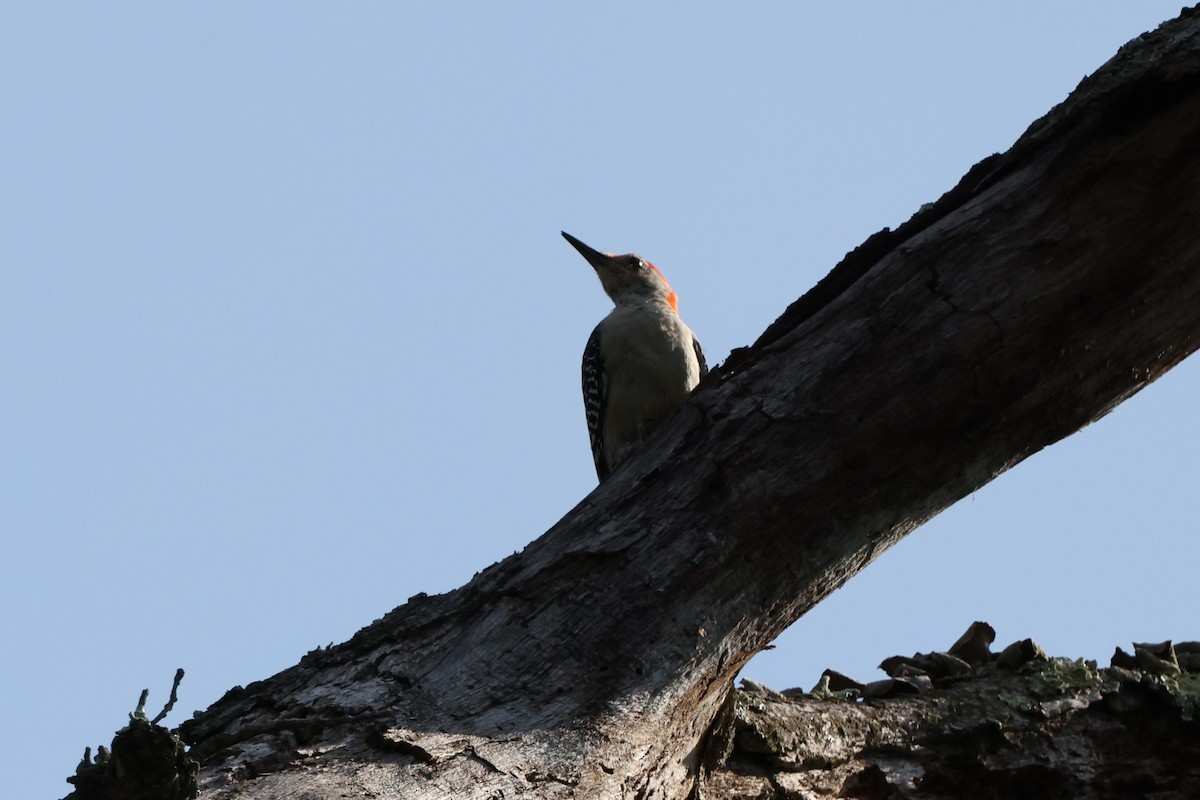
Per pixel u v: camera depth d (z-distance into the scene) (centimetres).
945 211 1053
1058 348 1002
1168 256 998
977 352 995
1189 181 993
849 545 1004
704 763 1010
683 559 959
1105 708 1230
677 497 982
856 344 1010
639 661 928
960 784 1180
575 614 938
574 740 880
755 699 1119
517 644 923
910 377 996
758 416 999
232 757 821
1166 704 1223
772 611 992
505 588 952
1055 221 1009
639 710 913
